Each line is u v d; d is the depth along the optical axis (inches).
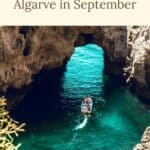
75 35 1729.8
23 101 1612.9
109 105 1612.9
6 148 398.6
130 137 1358.3
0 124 409.7
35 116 1503.4
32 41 1545.3
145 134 972.6
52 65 1743.4
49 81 1807.3
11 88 1535.4
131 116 1518.2
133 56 1710.1
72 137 1364.4
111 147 1300.4
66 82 1825.8
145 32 1642.5
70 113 1537.9
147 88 1587.1
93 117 1508.4
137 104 1616.6
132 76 1697.8
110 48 1830.7
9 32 1429.6
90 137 1364.4
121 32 1802.4
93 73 1940.2
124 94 1710.1
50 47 1663.4
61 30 1648.6
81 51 2244.1
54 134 1378.0
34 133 1375.5
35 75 1713.8
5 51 1448.1
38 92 1699.1
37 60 1625.2
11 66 1493.6
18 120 1470.2
